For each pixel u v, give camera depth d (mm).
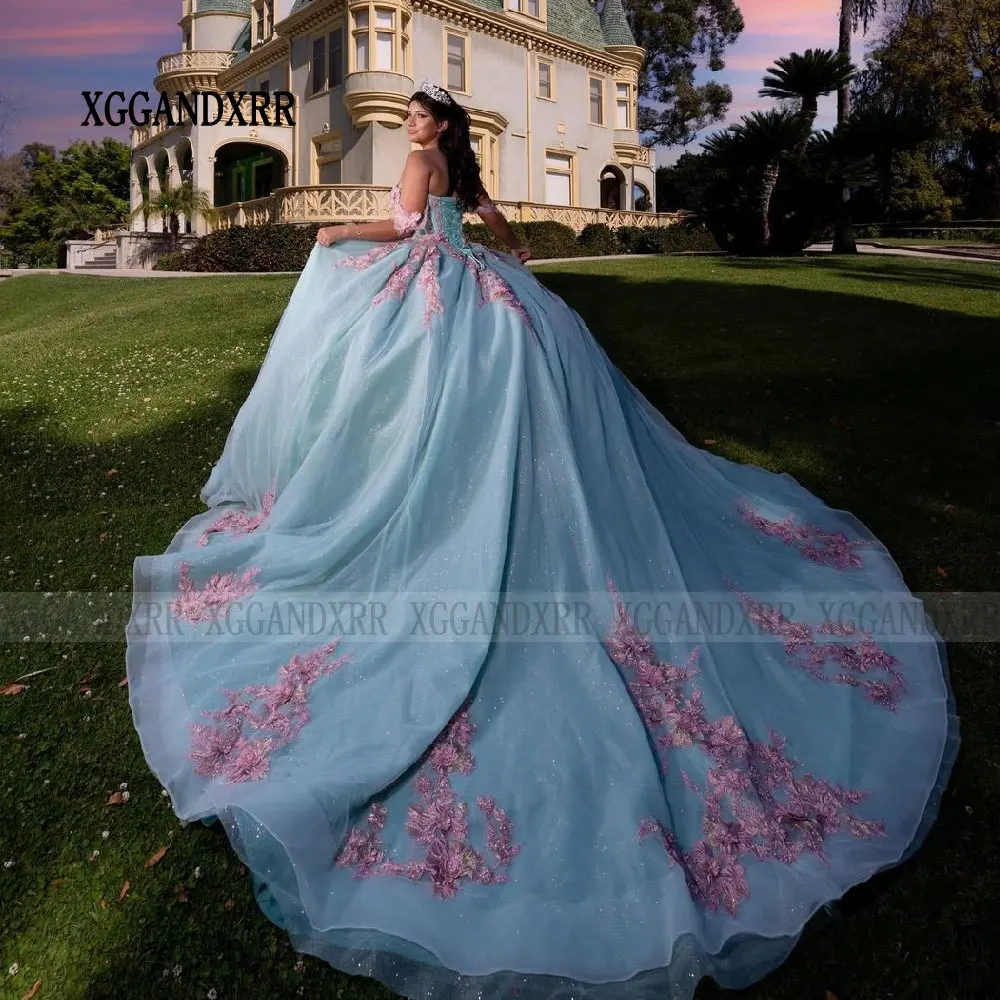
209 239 18125
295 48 21641
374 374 2793
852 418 5152
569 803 2000
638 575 2562
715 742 2176
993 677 2805
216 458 4840
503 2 21922
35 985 1733
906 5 31453
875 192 31734
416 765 2100
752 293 9609
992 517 3914
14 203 44156
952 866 2070
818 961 1820
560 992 1661
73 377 6922
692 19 36625
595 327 7730
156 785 2309
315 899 1769
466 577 2408
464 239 3346
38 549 3801
